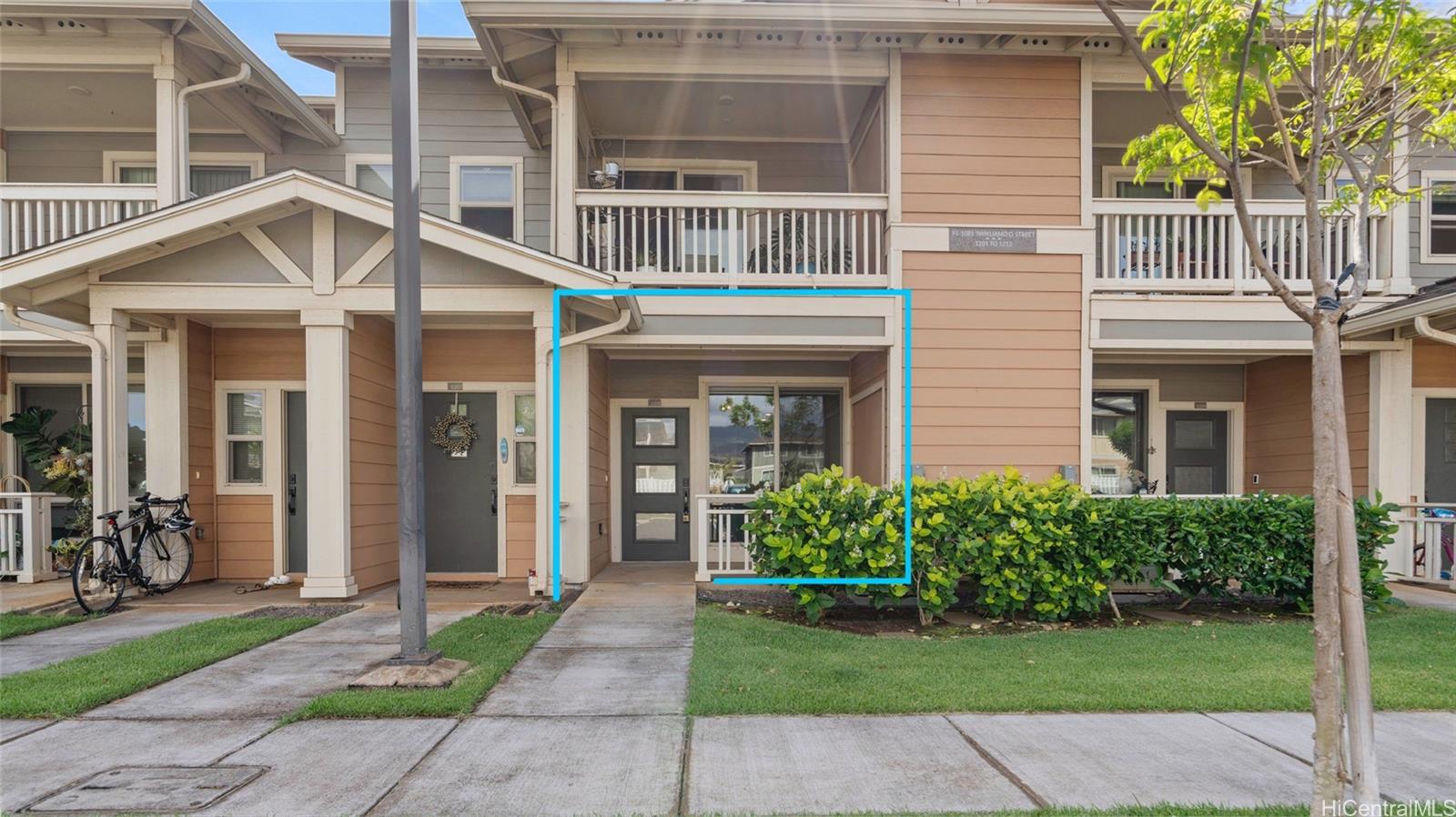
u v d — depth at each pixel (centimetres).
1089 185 828
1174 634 594
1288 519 676
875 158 873
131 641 554
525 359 900
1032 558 639
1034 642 566
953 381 815
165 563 782
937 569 644
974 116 823
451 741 365
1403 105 384
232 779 323
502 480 894
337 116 977
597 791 313
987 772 332
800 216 952
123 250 656
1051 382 821
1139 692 436
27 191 783
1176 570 710
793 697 426
